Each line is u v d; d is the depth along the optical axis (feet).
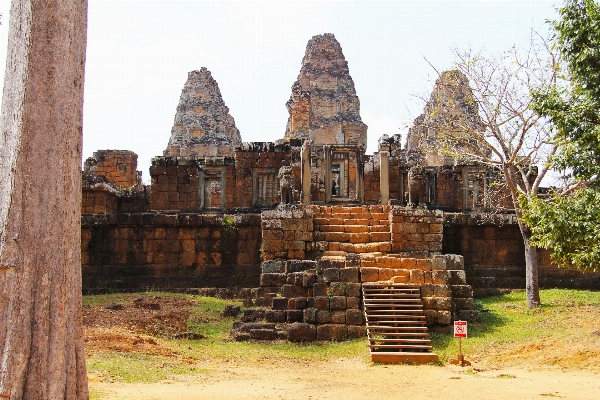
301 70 158.92
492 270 78.23
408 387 39.78
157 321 58.95
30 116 23.22
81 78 24.56
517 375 43.88
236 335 56.65
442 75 78.28
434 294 58.70
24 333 22.50
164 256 79.56
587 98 51.72
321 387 39.70
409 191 74.13
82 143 24.59
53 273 23.20
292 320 59.00
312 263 65.26
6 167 23.21
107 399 32.53
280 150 102.83
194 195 103.81
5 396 21.97
